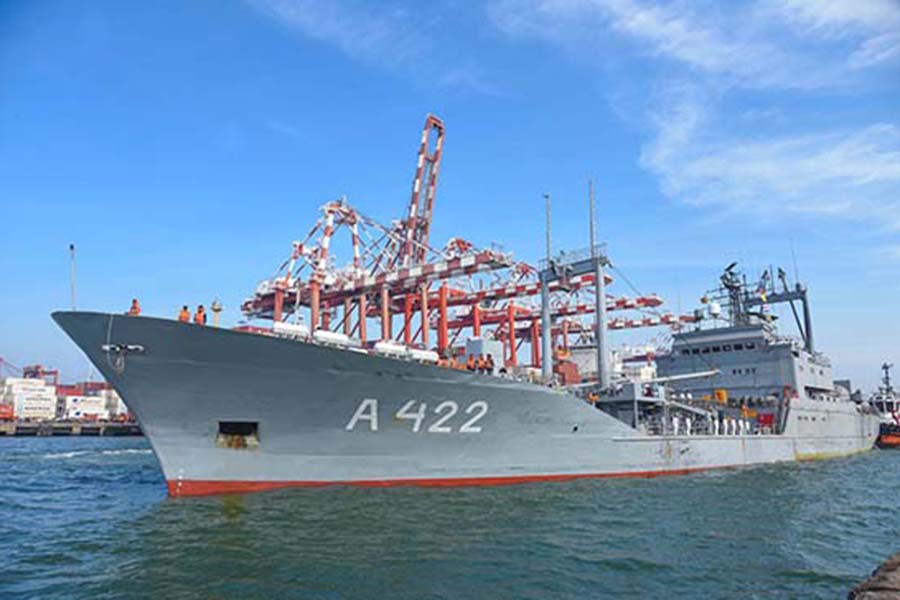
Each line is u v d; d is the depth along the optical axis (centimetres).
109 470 3250
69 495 2195
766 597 1124
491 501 1872
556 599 1103
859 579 1234
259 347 1703
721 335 3994
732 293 4097
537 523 1644
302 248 6044
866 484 2628
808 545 1516
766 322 4003
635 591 1149
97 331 1662
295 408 1831
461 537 1484
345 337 1962
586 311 6397
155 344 1662
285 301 6200
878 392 6350
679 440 2781
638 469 2561
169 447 1783
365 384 1853
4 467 3506
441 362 2366
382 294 5662
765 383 3816
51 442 7125
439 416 2011
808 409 3881
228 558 1290
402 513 1678
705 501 2072
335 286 5922
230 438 1830
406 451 2008
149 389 1719
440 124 6819
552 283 3178
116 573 1205
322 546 1377
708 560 1359
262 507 1691
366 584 1159
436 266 5262
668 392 3259
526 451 2227
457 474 2097
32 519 1725
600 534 1560
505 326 6912
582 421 2355
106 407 13188
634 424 2700
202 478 1814
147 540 1410
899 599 944
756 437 3350
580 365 3769
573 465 2356
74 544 1411
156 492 2214
